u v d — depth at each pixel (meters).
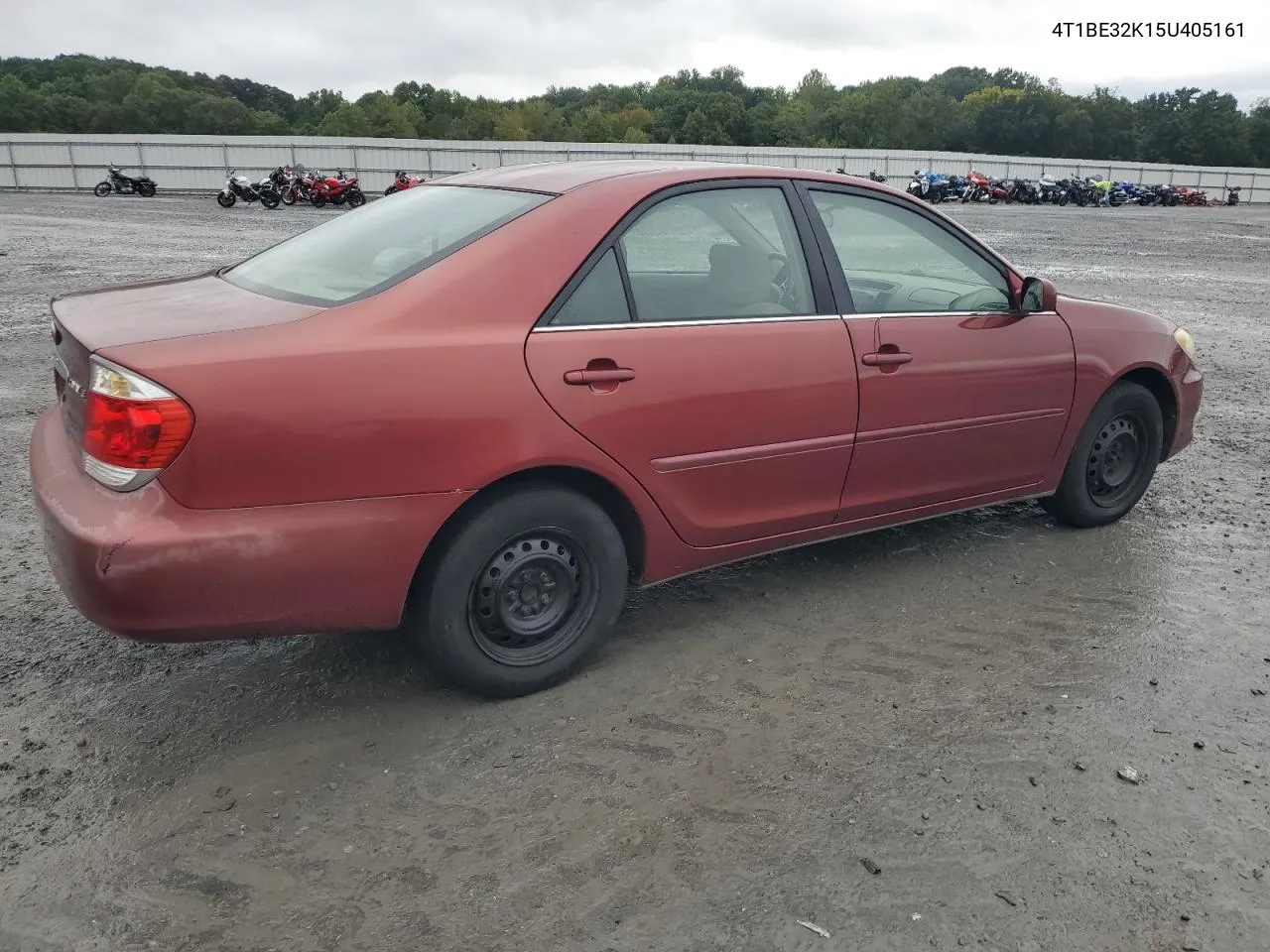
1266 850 2.53
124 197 36.75
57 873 2.39
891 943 2.20
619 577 3.30
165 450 2.50
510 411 2.90
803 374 3.51
